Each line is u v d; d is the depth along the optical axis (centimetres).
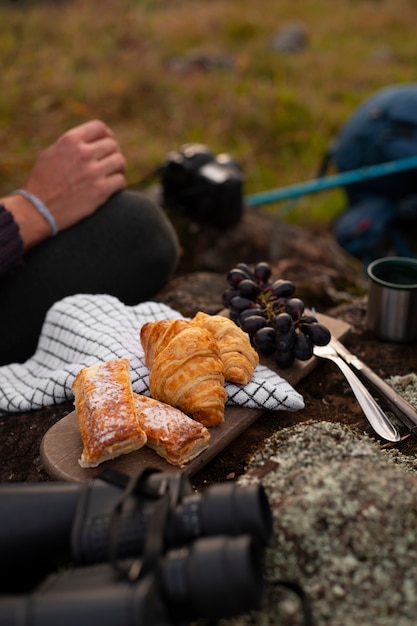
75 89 348
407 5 525
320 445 84
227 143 313
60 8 455
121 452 84
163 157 288
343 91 367
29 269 125
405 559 69
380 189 236
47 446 90
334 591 67
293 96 346
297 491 75
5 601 59
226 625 68
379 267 119
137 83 356
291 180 286
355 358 103
